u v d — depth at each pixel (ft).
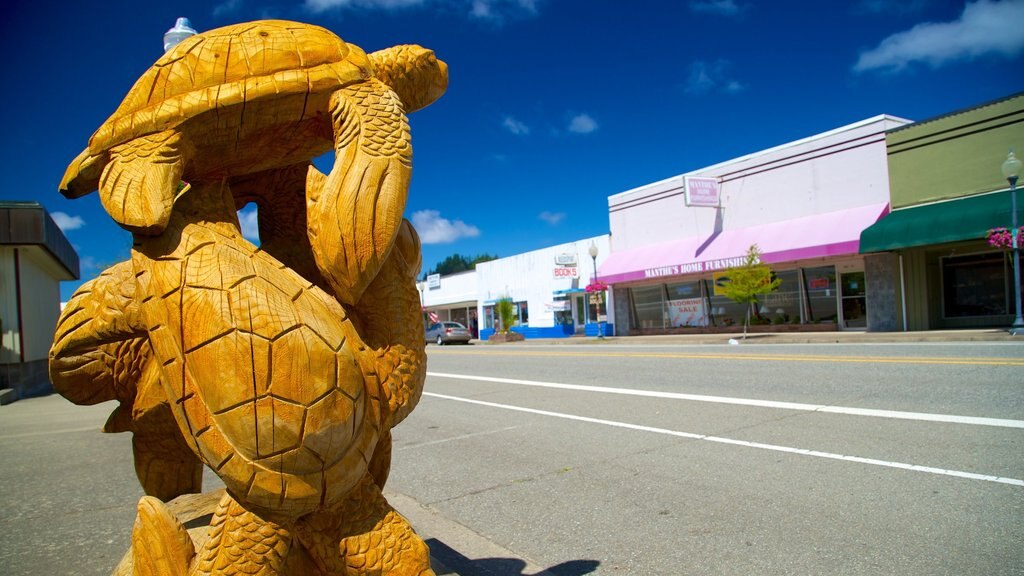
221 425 3.86
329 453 4.06
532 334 96.07
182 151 4.33
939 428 17.29
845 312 58.39
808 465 15.14
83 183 4.70
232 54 4.42
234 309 3.89
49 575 10.17
